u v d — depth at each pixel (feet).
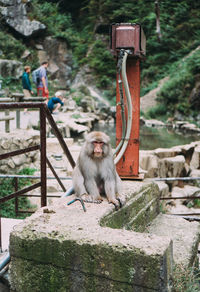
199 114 61.00
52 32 78.89
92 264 8.17
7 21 69.97
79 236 8.40
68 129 38.55
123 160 15.10
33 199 23.12
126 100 14.65
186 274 9.95
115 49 14.21
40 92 42.86
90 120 48.49
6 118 27.43
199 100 61.52
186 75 66.03
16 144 25.89
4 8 69.62
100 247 8.05
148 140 42.60
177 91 65.36
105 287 8.14
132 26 14.01
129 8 88.07
